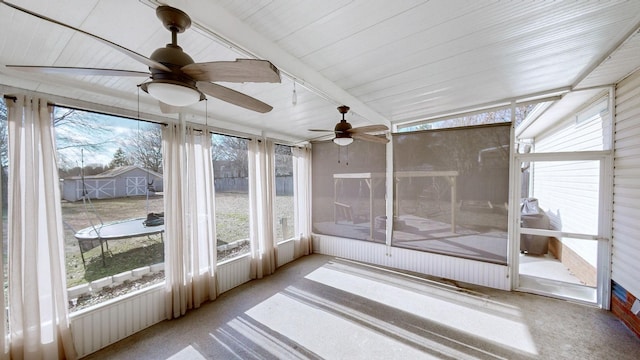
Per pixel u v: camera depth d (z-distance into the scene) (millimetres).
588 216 3295
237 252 3965
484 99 3234
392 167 4250
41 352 2023
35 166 2020
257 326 2723
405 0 1359
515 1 1403
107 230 2549
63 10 1269
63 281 2166
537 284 3498
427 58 2066
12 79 1938
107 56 1779
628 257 2602
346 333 2590
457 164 3697
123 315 2545
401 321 2779
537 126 4512
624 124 2660
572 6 1459
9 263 1927
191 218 3098
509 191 3361
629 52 2023
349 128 2947
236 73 1173
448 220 3791
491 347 2342
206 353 2326
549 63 2234
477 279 3613
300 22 1545
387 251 4387
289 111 3256
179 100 1276
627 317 2602
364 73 2330
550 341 2404
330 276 4039
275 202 4418
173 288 2875
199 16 1310
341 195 4910
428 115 3941
